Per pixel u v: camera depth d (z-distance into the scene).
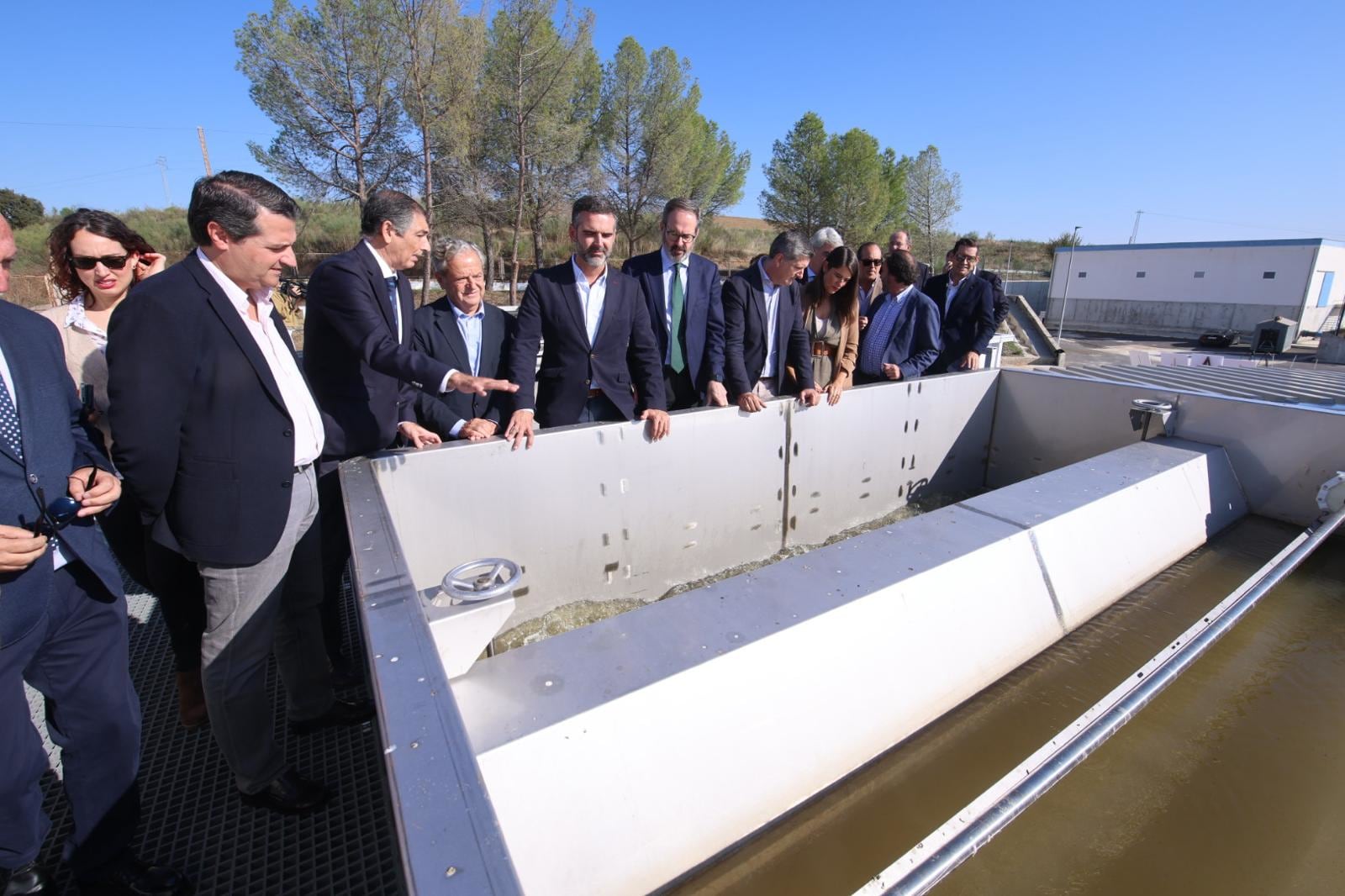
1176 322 27.91
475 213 18.28
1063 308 30.91
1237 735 1.47
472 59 15.35
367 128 15.91
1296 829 1.24
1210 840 1.21
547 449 2.03
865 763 1.21
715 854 1.02
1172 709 1.53
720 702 1.06
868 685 1.24
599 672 1.03
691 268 2.91
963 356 3.87
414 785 0.62
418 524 1.84
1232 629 1.84
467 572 1.08
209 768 1.64
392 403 2.03
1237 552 2.21
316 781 1.54
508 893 0.52
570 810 0.90
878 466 2.97
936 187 37.41
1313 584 2.07
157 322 1.26
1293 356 21.88
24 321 1.28
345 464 1.72
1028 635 1.55
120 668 1.37
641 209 23.30
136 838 1.43
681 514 2.38
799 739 1.13
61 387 1.33
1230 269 26.30
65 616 1.28
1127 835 1.22
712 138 26.16
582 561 2.19
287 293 11.20
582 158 21.03
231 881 1.33
